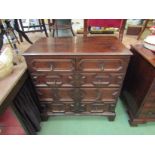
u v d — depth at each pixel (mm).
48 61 980
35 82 1106
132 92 1338
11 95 883
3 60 962
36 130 1232
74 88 1131
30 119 1112
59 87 1129
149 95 1086
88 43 1135
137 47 1269
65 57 954
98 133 1250
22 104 1021
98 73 1031
